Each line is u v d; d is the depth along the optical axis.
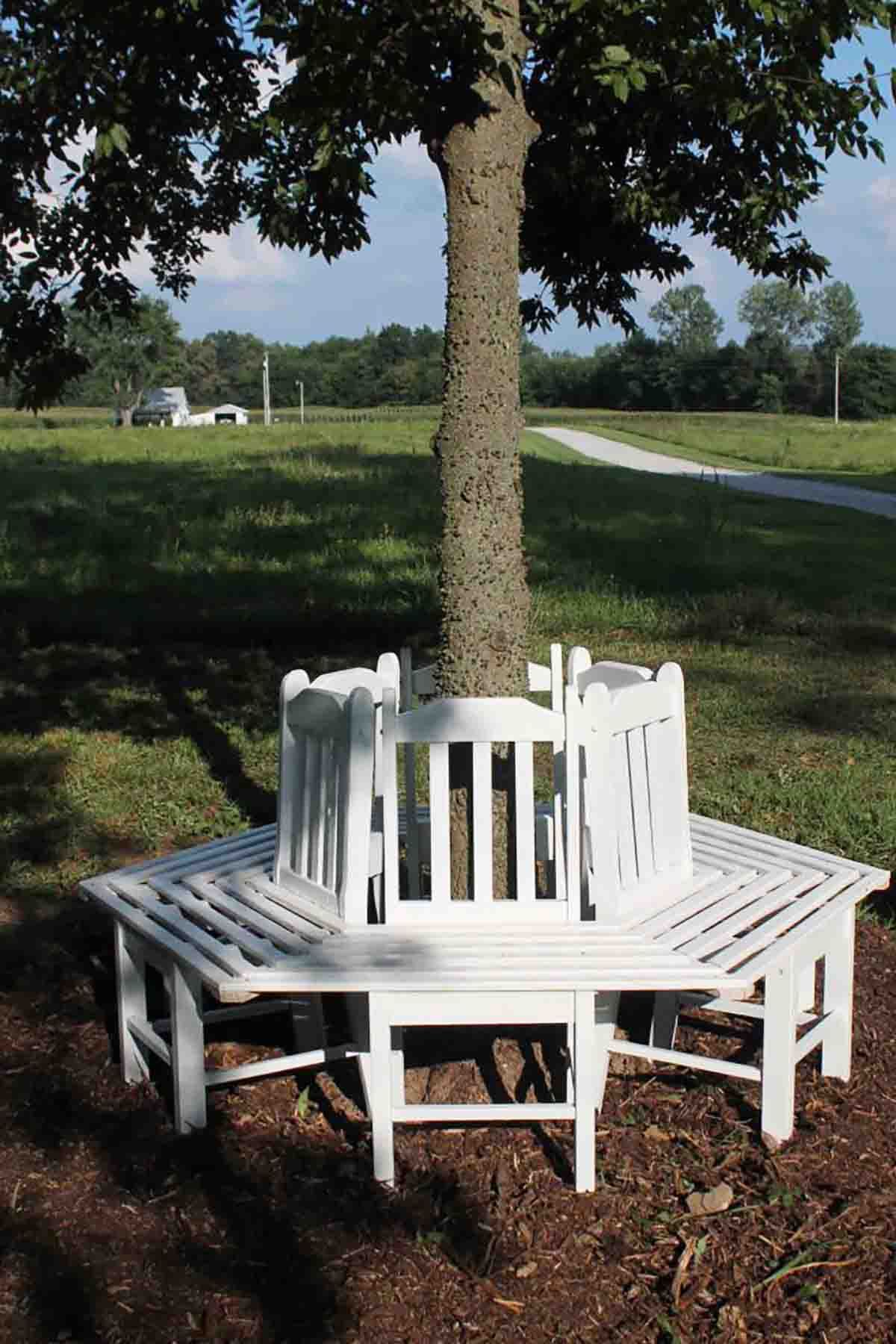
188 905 3.82
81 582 13.16
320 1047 4.15
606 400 108.94
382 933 3.57
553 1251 3.20
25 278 5.34
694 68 4.22
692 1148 3.64
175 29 4.70
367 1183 3.45
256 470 25.69
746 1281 3.10
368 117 3.92
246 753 7.57
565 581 13.91
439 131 3.99
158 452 31.72
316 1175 3.50
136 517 17.97
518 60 4.02
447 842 3.66
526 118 4.06
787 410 103.00
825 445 47.78
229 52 5.07
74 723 8.32
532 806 3.67
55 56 4.70
